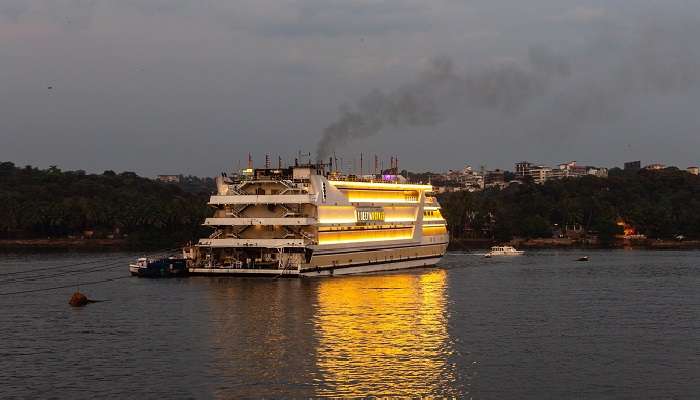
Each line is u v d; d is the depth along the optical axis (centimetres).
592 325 11669
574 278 18600
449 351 9844
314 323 11450
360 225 17412
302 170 16250
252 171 16938
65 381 8525
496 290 15712
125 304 13162
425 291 15038
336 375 8706
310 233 15962
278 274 15962
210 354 9606
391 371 8888
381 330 11038
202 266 16588
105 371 8900
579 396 8050
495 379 8612
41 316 12156
